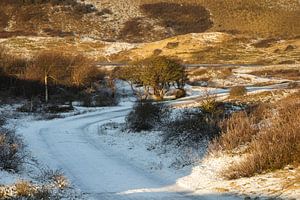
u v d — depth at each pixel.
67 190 17.11
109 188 18.34
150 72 73.56
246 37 158.75
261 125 24.45
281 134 19.34
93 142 32.84
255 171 17.50
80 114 58.41
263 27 190.38
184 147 25.09
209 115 28.94
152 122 34.03
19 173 18.61
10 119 51.00
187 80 92.25
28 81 78.88
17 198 14.59
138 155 26.33
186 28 194.62
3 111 58.38
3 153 19.72
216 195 15.96
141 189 17.94
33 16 198.88
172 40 149.75
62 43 155.88
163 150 26.17
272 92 54.16
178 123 28.48
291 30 182.88
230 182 17.05
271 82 89.75
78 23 198.00
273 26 190.62
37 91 79.12
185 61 129.88
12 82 81.06
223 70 103.25
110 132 36.38
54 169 22.20
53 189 16.59
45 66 81.62
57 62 84.25
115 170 22.45
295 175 15.97
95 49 151.38
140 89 83.56
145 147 28.19
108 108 65.38
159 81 73.81
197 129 26.06
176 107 48.28
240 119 25.12
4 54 88.69
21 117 54.25
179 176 20.03
